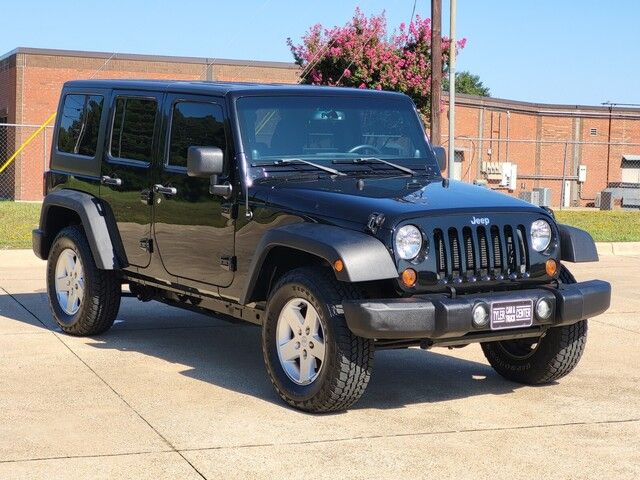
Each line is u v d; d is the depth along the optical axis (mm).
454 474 5078
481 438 5730
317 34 22938
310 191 6418
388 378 7254
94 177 8273
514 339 6531
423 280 5973
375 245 5848
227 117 6902
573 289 6395
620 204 38219
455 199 6355
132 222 7828
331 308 5930
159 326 9086
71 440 5527
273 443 5539
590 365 7828
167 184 7422
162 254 7520
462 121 37875
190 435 5664
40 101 30750
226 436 5656
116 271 8211
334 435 5719
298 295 6164
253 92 6996
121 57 31531
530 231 6406
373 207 6020
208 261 7043
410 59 22719
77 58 31062
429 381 7180
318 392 6020
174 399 6465
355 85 22922
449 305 5844
